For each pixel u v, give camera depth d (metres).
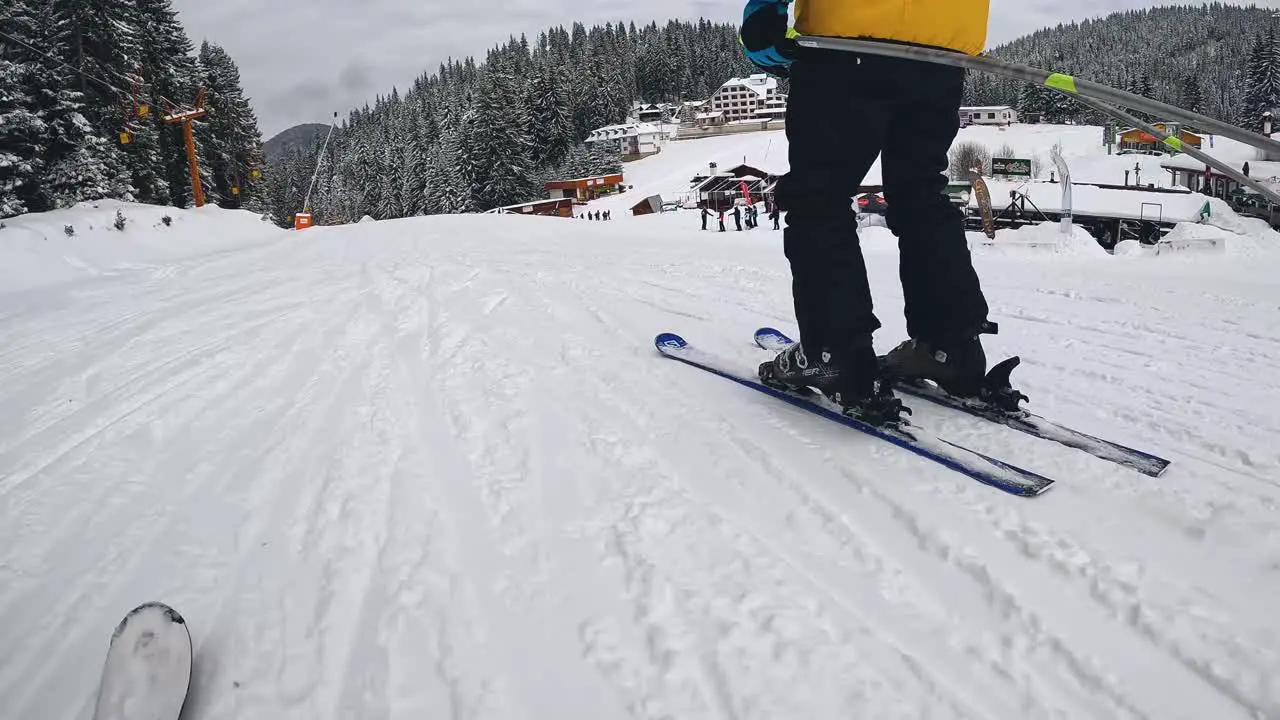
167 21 40.25
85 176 25.14
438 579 1.94
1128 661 1.49
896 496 2.18
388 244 14.20
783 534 2.06
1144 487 2.12
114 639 1.60
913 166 2.68
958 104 2.62
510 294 6.25
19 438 3.40
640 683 1.52
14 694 1.64
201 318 6.11
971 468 2.26
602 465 2.58
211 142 41.62
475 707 1.49
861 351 2.61
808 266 2.62
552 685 1.54
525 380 3.65
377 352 4.46
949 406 2.87
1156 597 1.65
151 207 22.69
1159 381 3.41
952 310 2.70
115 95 28.62
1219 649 1.48
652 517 2.18
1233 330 4.54
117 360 4.77
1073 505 2.06
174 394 3.85
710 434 2.77
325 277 8.50
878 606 1.72
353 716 1.49
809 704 1.43
